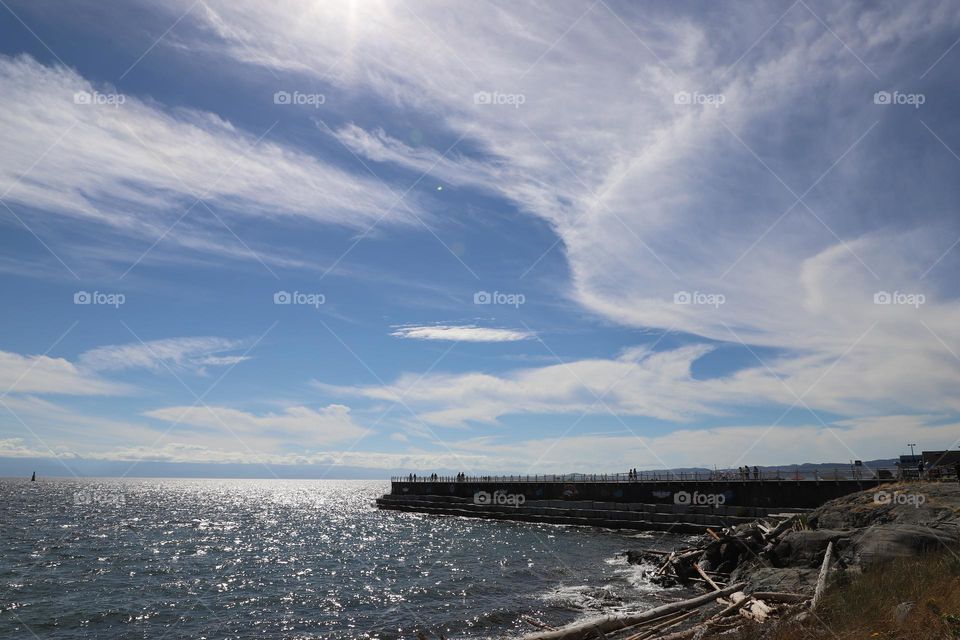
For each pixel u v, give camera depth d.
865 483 45.78
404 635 23.56
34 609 28.17
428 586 33.81
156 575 38.53
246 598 31.00
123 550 50.94
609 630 19.09
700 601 21.98
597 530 64.38
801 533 25.17
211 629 24.91
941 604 12.80
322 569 41.28
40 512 93.44
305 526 78.88
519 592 31.25
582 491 72.31
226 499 168.12
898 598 14.66
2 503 111.62
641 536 57.38
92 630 24.88
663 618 20.56
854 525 27.59
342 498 190.88
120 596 31.47
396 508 106.94
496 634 23.12
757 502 53.19
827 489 48.09
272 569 41.47
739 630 16.67
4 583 34.38
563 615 25.61
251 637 23.66
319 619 26.33
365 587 33.88
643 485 64.88
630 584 32.12
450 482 97.69
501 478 87.06
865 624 13.61
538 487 78.62
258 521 87.94
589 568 38.66
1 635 24.08
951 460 44.16
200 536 64.50
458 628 24.20
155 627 25.30
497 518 81.12
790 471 52.28
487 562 43.09
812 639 13.75
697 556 32.03
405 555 48.44
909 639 11.74
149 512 103.75
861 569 19.50
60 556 46.22
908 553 20.44
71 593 32.09
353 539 61.59
